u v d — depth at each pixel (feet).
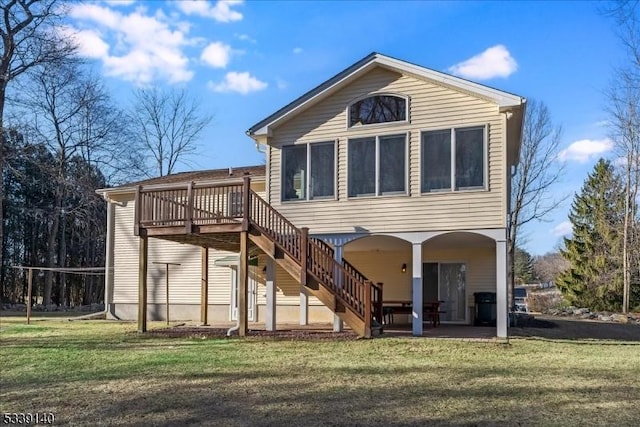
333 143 48.19
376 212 46.19
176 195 49.01
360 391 23.15
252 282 60.39
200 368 28.76
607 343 42.37
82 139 106.83
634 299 101.30
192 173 77.20
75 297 130.93
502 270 42.34
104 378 26.22
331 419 18.92
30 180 109.29
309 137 49.01
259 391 23.22
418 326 44.01
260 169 70.23
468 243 51.88
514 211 91.76
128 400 21.79
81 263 130.52
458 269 56.75
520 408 20.39
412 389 23.54
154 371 27.94
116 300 67.36
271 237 43.62
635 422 18.54
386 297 57.93
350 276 42.55
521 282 178.81
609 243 105.40
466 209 43.55
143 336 44.04
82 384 24.89
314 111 49.11
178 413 19.83
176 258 65.26
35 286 128.16
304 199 48.57
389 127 46.42
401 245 53.11
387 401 21.42
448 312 56.59
